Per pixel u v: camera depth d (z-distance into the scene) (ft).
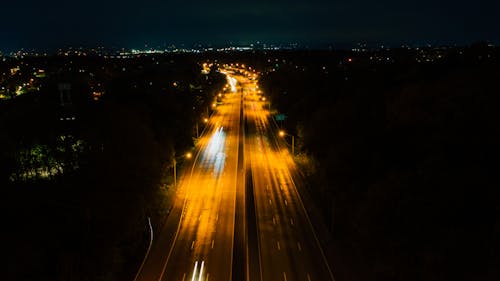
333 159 172.76
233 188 213.66
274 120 394.52
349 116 208.74
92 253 128.36
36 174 148.97
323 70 499.51
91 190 136.56
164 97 281.95
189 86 456.45
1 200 123.24
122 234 139.64
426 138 145.07
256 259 144.87
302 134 244.83
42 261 116.98
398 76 268.82
